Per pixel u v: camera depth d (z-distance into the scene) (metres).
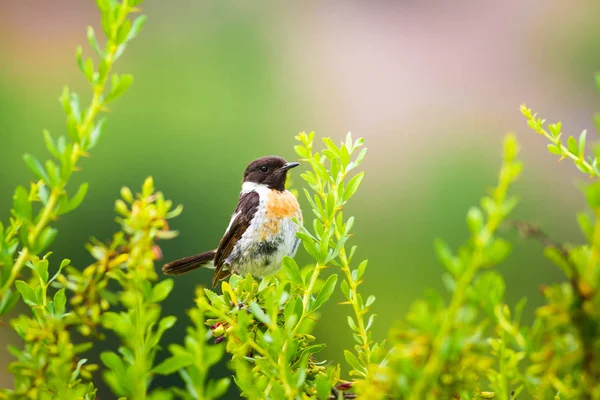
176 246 15.52
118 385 1.70
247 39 20.33
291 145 19.05
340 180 2.62
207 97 18.86
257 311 2.03
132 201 2.20
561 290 1.62
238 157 18.16
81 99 18.89
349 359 2.46
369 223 14.55
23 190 1.99
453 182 15.21
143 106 17.84
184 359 1.70
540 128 2.54
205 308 2.20
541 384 1.78
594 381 1.60
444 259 1.60
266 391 2.06
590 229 1.60
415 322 1.60
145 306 1.88
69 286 2.12
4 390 2.00
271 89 19.78
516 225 1.64
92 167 16.17
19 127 18.06
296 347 2.27
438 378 1.66
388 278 13.30
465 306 1.64
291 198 5.71
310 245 2.51
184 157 17.31
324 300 2.42
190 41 19.86
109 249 2.14
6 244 2.04
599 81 1.83
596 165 2.50
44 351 2.06
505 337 1.96
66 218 15.34
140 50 19.30
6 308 2.03
